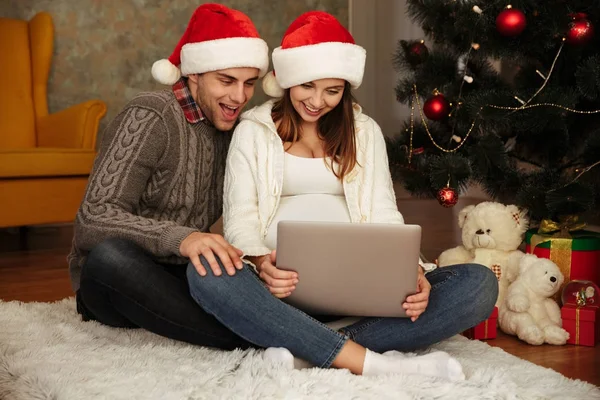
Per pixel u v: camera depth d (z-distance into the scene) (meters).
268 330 1.47
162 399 1.32
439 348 1.75
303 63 1.69
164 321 1.55
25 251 3.40
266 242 1.71
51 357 1.56
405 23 5.17
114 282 1.52
